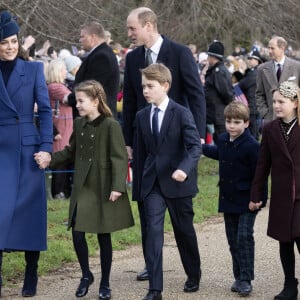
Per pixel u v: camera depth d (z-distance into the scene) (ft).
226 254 31.60
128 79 28.40
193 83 27.43
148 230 24.89
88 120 26.03
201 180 51.08
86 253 25.49
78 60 44.39
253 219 26.11
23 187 25.71
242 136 26.32
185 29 75.46
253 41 80.38
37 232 25.82
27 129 25.82
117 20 58.34
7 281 27.94
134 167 26.63
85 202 25.45
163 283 27.09
